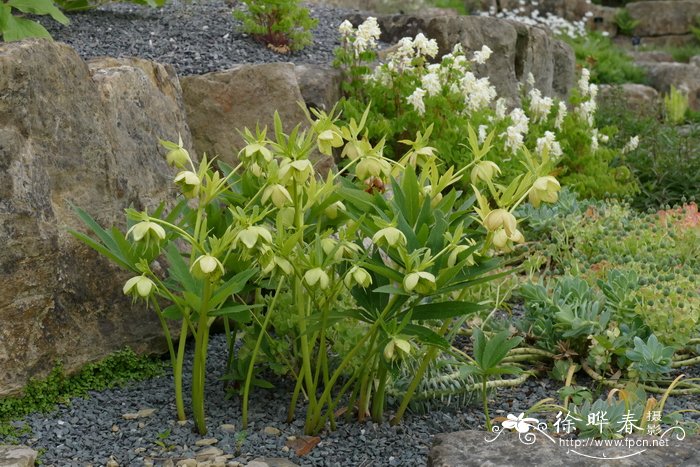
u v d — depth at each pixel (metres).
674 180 6.80
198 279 2.89
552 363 3.75
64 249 3.35
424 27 7.26
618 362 3.63
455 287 2.76
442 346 2.81
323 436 3.06
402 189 2.94
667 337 3.69
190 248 3.85
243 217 2.59
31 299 3.20
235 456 2.91
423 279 2.59
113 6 6.76
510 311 4.15
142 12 6.61
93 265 3.46
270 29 6.27
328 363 3.42
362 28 5.73
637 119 8.44
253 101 4.84
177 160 2.81
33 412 3.18
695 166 6.86
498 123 5.76
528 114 6.77
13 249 3.14
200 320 2.85
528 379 3.67
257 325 3.27
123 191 3.67
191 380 3.51
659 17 16.14
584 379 3.68
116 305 3.53
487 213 2.76
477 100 5.78
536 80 7.96
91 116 3.57
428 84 5.52
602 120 8.30
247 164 2.83
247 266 2.97
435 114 5.52
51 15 5.67
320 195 3.00
